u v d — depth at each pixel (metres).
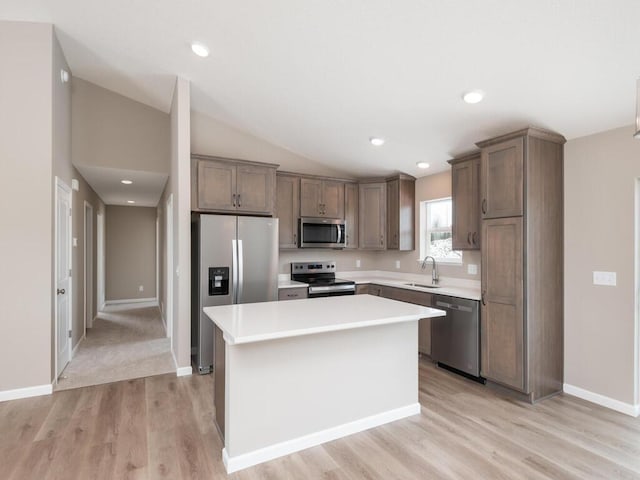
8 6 2.72
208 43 2.72
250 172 4.18
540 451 2.17
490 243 3.10
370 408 2.51
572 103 2.54
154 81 3.64
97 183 5.11
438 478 1.92
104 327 5.45
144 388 3.12
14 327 2.86
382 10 2.05
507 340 2.96
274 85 3.18
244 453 2.05
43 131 2.95
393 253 5.21
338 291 4.53
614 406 2.73
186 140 3.42
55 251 3.10
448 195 4.38
